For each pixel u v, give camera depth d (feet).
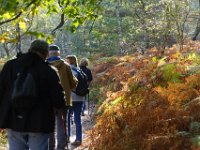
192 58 27.68
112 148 21.56
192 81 22.25
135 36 83.30
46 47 16.75
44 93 16.19
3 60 59.62
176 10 52.16
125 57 60.70
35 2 19.16
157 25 57.36
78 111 30.25
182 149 18.39
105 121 23.49
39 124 15.85
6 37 20.30
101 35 96.78
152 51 53.42
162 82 25.34
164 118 20.59
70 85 26.08
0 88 16.49
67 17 21.06
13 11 16.07
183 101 21.89
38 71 16.17
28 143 16.52
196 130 18.98
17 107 15.74
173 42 65.41
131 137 21.03
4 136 29.71
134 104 24.47
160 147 19.01
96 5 20.53
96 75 63.21
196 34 59.21
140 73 27.53
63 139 25.98
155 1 64.28
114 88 41.75
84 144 25.88
